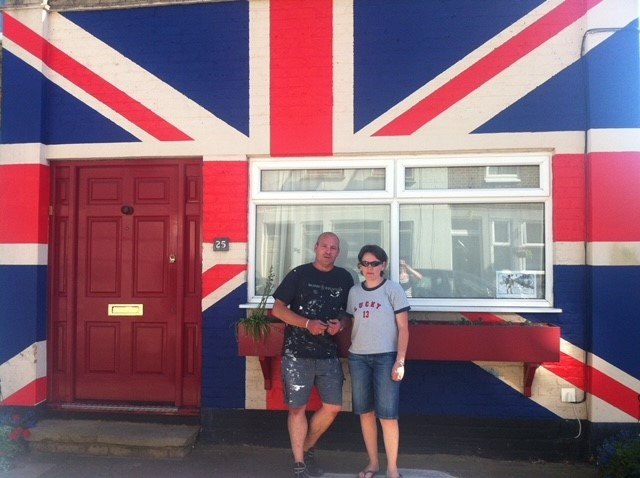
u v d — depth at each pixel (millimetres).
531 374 4754
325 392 4379
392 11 5125
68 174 5531
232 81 5262
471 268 5102
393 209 5145
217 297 5203
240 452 5016
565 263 4891
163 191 5445
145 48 5371
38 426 5188
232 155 5238
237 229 5207
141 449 4934
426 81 5066
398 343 4223
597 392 4734
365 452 5020
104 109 5398
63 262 5539
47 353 5496
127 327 5461
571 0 4945
